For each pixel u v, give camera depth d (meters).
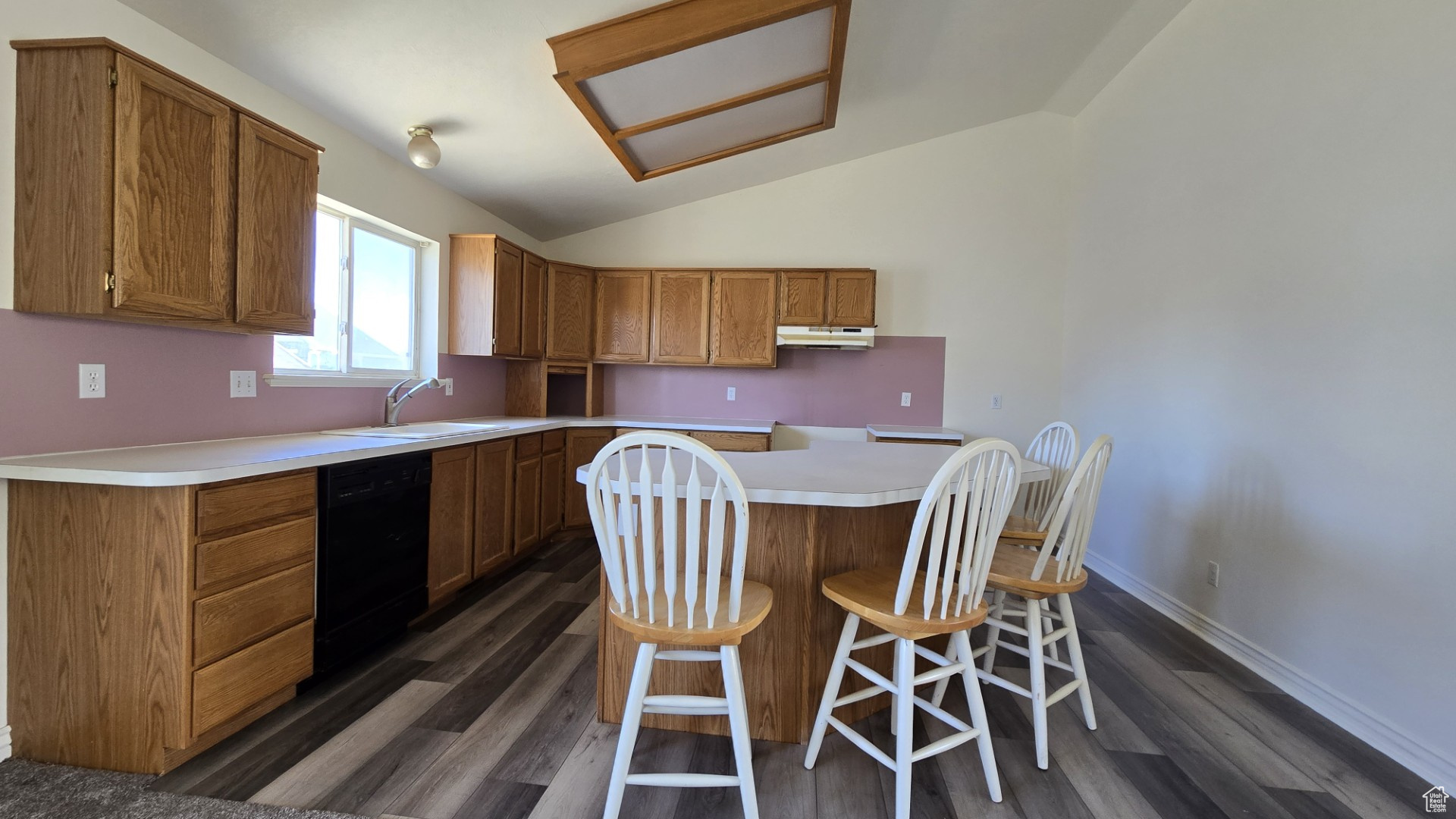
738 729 1.36
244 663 1.70
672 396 4.70
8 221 1.58
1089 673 2.30
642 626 1.33
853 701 1.68
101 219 1.55
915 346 4.47
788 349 4.59
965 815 1.48
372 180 2.95
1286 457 2.26
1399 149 1.85
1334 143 2.09
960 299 4.43
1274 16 2.39
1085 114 4.09
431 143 2.78
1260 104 2.45
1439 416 1.72
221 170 1.85
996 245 4.39
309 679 2.02
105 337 1.82
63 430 1.72
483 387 4.02
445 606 2.79
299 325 2.16
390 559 2.30
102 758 1.56
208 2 1.89
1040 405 4.38
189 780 1.51
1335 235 2.07
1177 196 3.01
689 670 1.80
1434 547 1.72
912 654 1.43
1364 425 1.94
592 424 4.04
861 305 4.22
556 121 2.96
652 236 4.64
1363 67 1.98
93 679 1.56
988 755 1.52
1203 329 2.77
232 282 1.91
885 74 3.34
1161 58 3.17
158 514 1.52
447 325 3.60
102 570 1.54
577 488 4.05
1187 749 1.79
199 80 2.08
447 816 1.41
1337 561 2.02
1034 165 4.34
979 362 4.43
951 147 4.41
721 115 3.05
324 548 1.97
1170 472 2.99
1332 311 2.08
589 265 4.69
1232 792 1.60
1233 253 2.59
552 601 2.86
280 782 1.52
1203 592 2.70
